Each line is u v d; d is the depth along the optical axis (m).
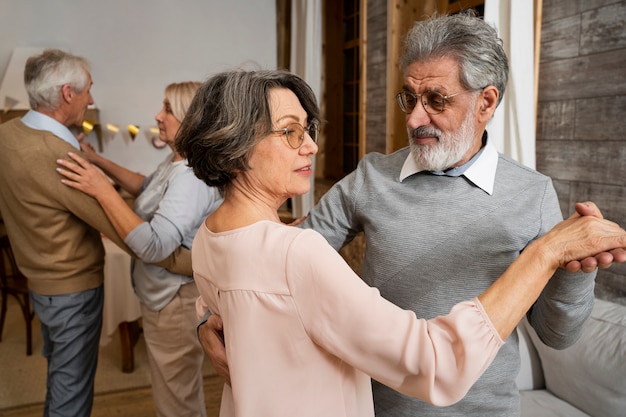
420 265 1.22
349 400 0.91
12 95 4.73
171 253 2.00
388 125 3.61
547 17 2.34
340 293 0.79
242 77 0.90
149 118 5.55
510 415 1.21
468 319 0.80
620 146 2.02
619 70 1.99
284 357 0.84
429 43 1.14
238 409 0.86
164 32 5.50
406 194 1.27
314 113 0.97
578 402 1.98
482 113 1.18
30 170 1.84
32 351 3.69
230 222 0.93
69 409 2.07
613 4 2.00
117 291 3.12
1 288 3.68
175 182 1.97
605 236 0.82
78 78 1.94
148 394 3.11
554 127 2.35
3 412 2.89
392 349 0.78
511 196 1.18
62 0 5.19
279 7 5.97
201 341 1.10
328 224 1.41
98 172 1.90
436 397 0.79
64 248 1.96
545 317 1.13
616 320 1.93
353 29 5.26
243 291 0.85
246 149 0.88
